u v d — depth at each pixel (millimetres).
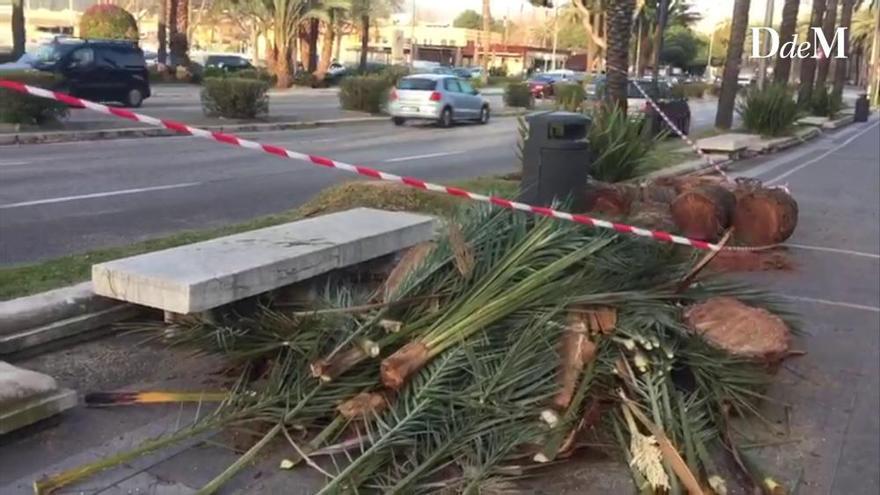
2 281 6109
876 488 4219
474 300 4617
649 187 9477
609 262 5082
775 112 26062
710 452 4305
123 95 25656
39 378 4297
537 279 4754
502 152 19375
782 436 4688
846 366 5871
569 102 16641
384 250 6625
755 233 9141
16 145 16703
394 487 3672
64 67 24047
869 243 10422
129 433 4305
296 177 13680
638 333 4504
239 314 5402
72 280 6246
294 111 29375
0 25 71188
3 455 4039
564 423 4102
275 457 4086
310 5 44969
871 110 60656
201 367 5094
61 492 3744
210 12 61094
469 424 4031
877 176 18141
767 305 5746
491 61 100938
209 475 3955
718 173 14156
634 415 4211
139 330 5316
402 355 4273
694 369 4617
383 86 30219
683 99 26062
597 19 54719
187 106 27938
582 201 7555
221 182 12789
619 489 3969
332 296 5508
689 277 5328
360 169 5559
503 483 3885
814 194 14781
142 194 11305
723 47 95062
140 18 76438
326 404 4219
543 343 4426
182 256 5484
